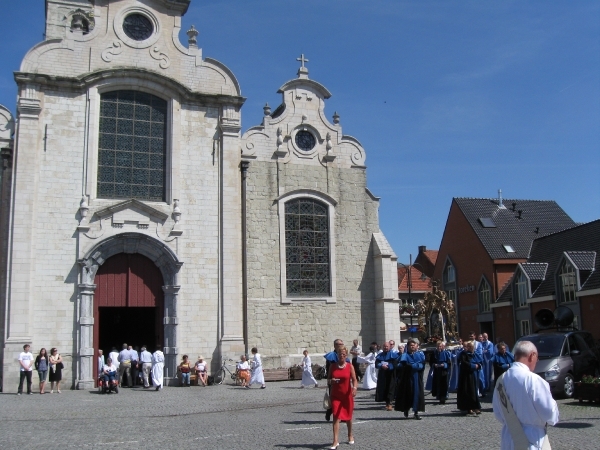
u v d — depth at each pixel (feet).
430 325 113.91
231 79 94.84
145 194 89.35
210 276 89.20
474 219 153.48
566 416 49.52
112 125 89.04
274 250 94.17
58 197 83.97
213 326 88.33
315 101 100.94
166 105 92.07
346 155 101.14
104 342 107.04
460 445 36.86
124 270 86.84
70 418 52.19
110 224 85.66
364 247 99.76
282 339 92.32
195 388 80.38
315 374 90.22
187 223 89.40
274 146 97.09
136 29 92.38
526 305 122.31
